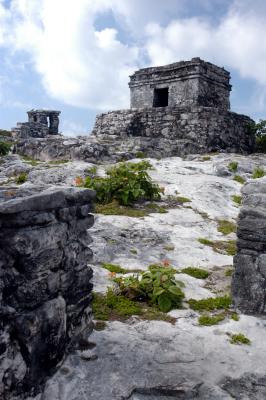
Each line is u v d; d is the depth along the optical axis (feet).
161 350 13.07
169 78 63.41
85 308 13.23
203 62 60.80
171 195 34.30
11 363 9.73
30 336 10.02
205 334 14.32
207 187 36.78
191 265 21.01
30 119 97.40
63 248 11.60
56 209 11.23
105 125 62.64
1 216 9.53
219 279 19.45
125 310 15.49
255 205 15.96
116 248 21.90
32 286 10.22
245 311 16.08
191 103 60.64
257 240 15.84
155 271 17.75
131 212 29.01
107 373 11.69
